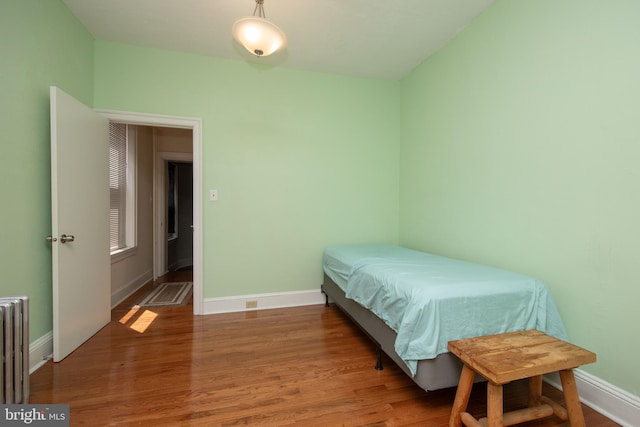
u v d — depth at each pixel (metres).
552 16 1.68
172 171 5.33
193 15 2.19
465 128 2.36
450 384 1.42
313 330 2.44
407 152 3.20
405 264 2.05
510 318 1.52
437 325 1.40
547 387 1.68
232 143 2.85
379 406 1.50
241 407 1.48
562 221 1.64
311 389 1.63
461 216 2.42
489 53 2.12
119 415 1.41
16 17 1.67
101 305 2.44
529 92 1.82
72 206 2.04
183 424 1.36
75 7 2.10
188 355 2.00
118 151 3.48
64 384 1.65
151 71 2.63
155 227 4.34
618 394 1.39
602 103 1.45
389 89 3.33
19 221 1.71
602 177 1.45
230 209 2.86
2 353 1.29
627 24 1.35
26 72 1.75
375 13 2.16
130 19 2.24
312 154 3.08
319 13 2.15
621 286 1.39
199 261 2.76
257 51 1.86
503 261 2.02
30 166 1.79
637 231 1.33
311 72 3.06
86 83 2.39
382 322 1.79
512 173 1.95
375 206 3.31
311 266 3.12
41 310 1.90
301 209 3.07
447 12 2.16
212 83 2.78
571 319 1.60
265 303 2.97
